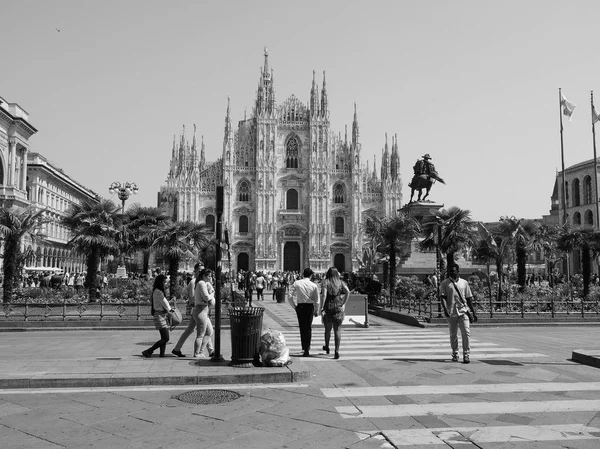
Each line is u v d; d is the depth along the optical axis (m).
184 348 19.09
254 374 13.02
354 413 10.30
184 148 104.25
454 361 15.89
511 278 58.22
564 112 56.25
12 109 74.50
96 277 37.84
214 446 8.43
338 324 16.58
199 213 103.00
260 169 104.38
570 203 92.62
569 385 12.66
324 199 105.19
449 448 8.38
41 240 40.66
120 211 45.53
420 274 49.69
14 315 27.73
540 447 8.41
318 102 107.56
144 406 10.75
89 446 8.42
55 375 12.73
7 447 8.37
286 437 8.86
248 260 104.06
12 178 73.44
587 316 29.23
